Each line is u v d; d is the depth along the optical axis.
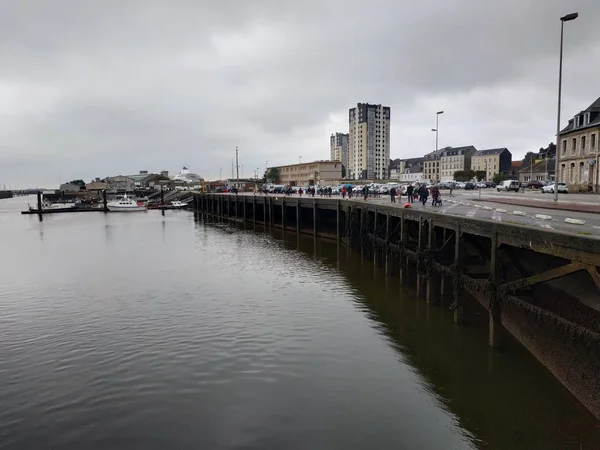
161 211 101.94
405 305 19.16
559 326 10.55
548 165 104.44
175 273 26.67
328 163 137.12
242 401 11.08
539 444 9.20
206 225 62.75
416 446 9.25
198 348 14.40
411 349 14.20
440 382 11.96
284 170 160.12
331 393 11.45
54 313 18.56
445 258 20.34
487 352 13.57
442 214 17.45
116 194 148.12
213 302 19.88
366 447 9.22
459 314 16.17
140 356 13.81
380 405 10.87
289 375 12.47
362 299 20.28
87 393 11.58
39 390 11.78
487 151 165.25
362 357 13.68
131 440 9.56
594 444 9.12
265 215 58.41
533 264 14.48
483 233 13.88
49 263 30.94
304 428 9.90
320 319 17.36
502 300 13.08
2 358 13.87
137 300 20.38
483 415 10.34
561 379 11.09
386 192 61.72
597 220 18.81
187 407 10.83
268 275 25.91
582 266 9.54
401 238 22.77
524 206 30.58
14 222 70.06
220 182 184.12
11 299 20.92
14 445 9.49
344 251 35.16
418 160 194.50
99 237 47.72
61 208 97.88
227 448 9.22
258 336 15.47
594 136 54.22
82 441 9.59
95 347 14.62
